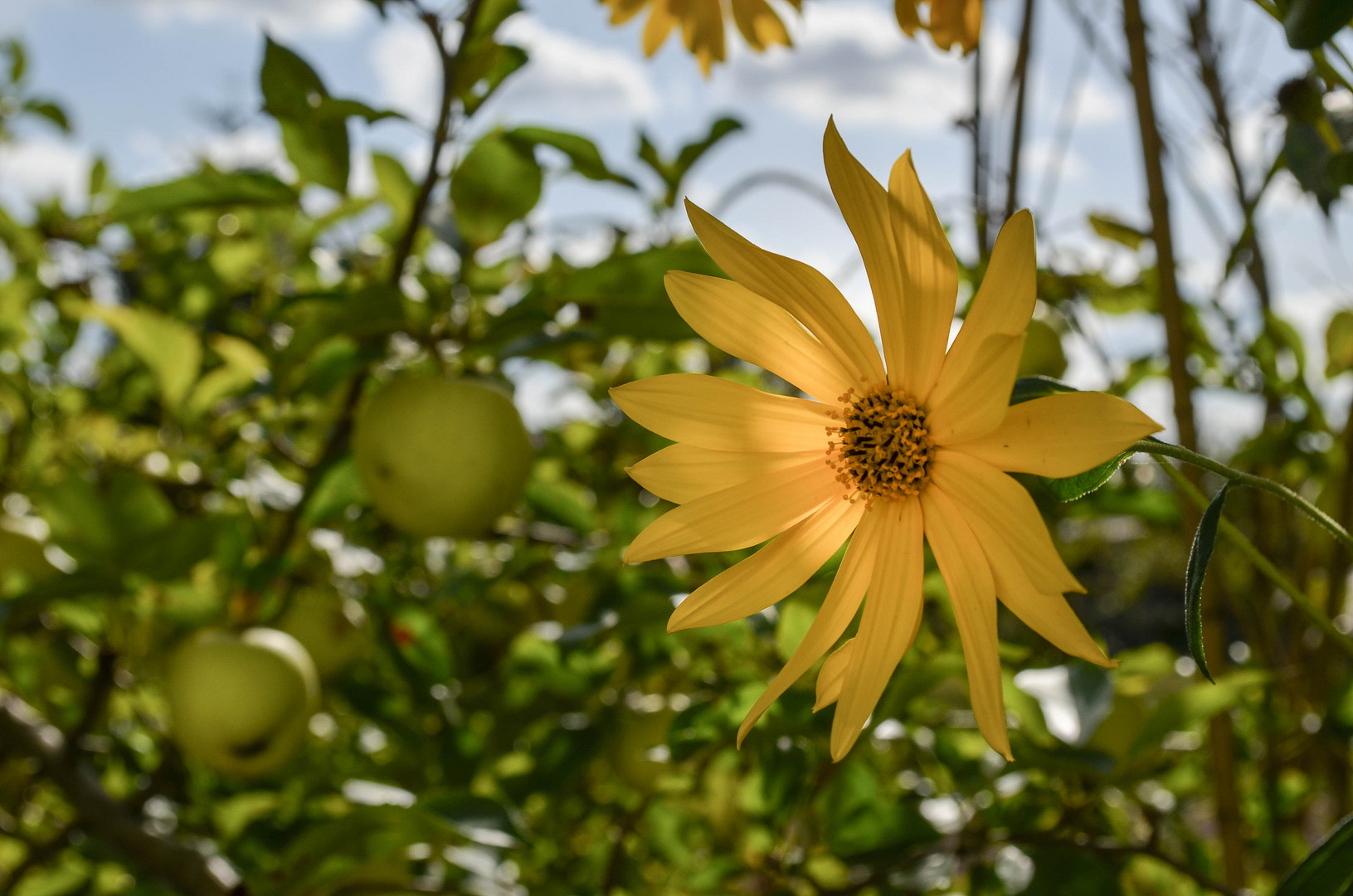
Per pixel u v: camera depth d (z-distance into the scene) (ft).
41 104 3.79
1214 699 2.26
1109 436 1.58
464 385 2.53
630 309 2.52
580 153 2.52
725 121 2.97
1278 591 2.84
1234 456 2.73
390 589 2.99
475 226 2.59
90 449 3.29
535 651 2.71
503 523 3.00
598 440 3.44
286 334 3.10
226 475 2.83
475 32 2.48
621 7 2.62
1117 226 2.68
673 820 2.62
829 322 1.94
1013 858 2.35
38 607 2.68
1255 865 2.82
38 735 2.67
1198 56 2.62
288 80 2.50
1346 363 2.78
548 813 2.91
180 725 2.58
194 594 2.68
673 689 2.92
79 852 2.87
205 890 2.65
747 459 1.98
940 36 2.31
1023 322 1.71
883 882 2.40
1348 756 2.67
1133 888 2.66
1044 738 2.27
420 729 2.92
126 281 3.62
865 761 2.58
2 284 3.31
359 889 2.48
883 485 1.93
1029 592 1.75
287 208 2.62
